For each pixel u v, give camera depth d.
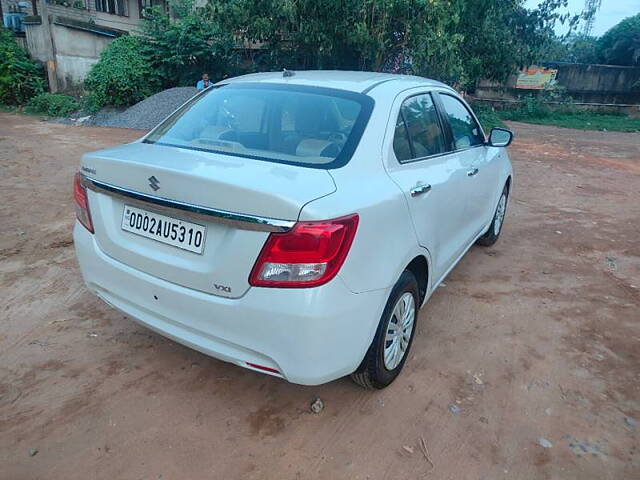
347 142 2.65
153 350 3.21
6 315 3.53
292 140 2.75
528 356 3.37
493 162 4.66
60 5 20.25
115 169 2.53
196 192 2.23
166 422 2.60
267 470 2.34
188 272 2.34
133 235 2.57
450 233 3.60
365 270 2.35
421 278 3.23
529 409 2.84
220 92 3.33
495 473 2.38
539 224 6.39
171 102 14.25
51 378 2.89
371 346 2.63
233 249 2.19
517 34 17.91
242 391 2.87
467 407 2.83
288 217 2.09
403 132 3.04
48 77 17.59
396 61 14.30
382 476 2.33
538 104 23.47
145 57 16.58
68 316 3.55
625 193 8.31
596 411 2.85
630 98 26.05
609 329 3.78
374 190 2.49
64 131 12.77
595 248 5.55
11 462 2.31
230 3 14.54
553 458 2.49
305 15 13.59
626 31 27.36
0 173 7.65
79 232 2.89
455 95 4.18
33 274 4.16
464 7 13.60
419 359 3.26
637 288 4.54
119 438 2.48
